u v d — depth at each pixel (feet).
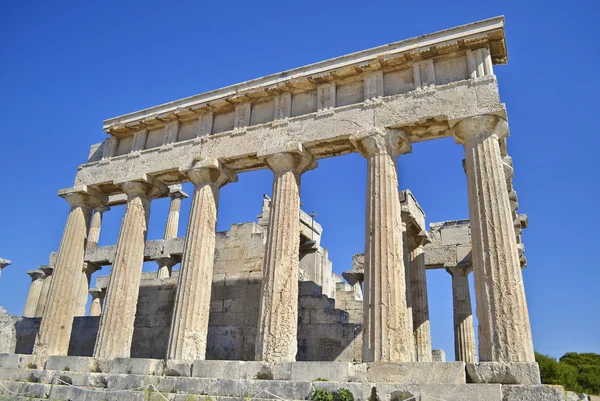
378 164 60.08
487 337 48.24
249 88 72.49
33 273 136.87
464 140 58.08
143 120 80.59
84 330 99.71
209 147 73.61
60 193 84.17
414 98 61.46
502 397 42.93
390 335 51.83
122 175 79.92
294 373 53.11
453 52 61.87
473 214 53.93
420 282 83.35
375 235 56.80
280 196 65.41
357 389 47.75
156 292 96.07
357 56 66.28
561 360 168.55
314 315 79.56
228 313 85.61
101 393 57.72
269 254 63.05
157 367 62.54
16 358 73.67
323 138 65.05
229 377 56.85
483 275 50.42
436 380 46.96
